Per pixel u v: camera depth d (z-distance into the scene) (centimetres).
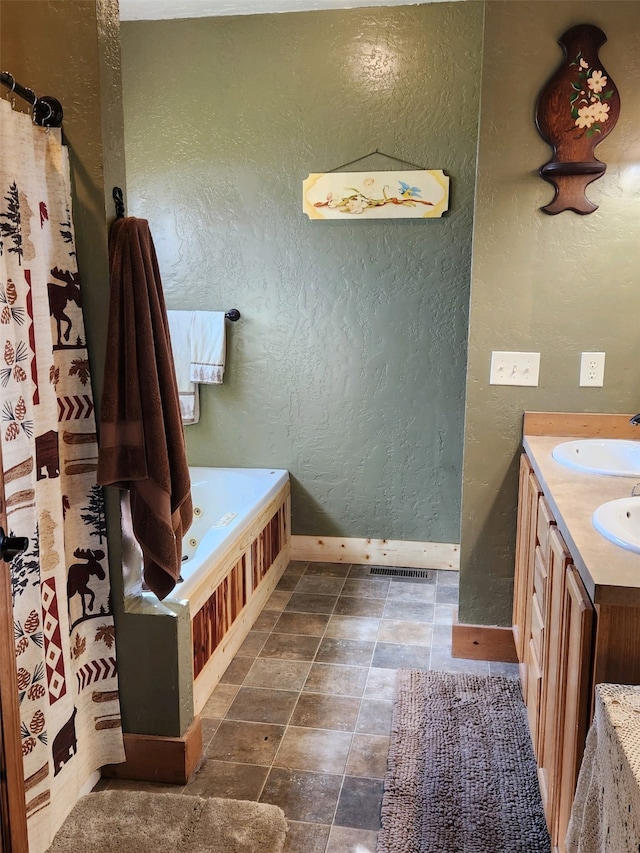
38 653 170
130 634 203
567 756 148
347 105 329
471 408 260
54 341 185
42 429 174
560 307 248
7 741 120
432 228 334
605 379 250
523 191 242
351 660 278
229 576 273
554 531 180
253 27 329
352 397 355
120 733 208
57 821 187
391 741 225
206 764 217
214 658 257
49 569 179
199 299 357
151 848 182
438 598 333
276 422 363
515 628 261
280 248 346
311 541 375
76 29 179
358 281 344
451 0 314
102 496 197
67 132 184
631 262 242
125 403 187
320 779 210
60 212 183
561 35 230
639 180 236
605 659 132
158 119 343
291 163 338
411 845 183
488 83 237
